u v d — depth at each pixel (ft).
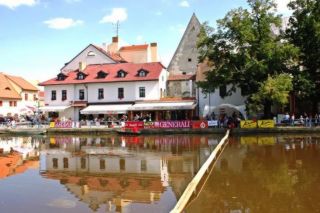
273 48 147.95
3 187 57.72
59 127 181.78
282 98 136.26
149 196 51.42
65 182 61.31
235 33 153.38
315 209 43.09
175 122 160.66
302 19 154.71
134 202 48.39
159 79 201.77
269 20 153.89
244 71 149.48
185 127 159.43
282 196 48.93
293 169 67.56
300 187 53.67
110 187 57.16
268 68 149.07
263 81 146.92
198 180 52.85
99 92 207.51
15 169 74.90
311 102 173.47
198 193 51.08
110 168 74.69
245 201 46.88
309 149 93.91
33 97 273.95
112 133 168.96
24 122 198.70
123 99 203.10
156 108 185.98
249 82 152.76
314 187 53.42
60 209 45.44
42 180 63.10
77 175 67.46
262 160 78.79
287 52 145.48
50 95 216.74
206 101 186.29
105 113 194.18
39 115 207.41
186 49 242.78
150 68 209.97
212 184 56.54
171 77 224.12
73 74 221.66
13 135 177.06
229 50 155.43
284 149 95.40
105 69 219.41
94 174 68.28
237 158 82.33
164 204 47.19
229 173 65.00
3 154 100.53
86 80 211.00
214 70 156.97
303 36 157.07
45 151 106.73
